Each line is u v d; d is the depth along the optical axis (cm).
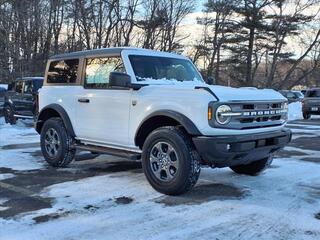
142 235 459
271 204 565
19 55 2608
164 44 3534
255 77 5022
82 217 513
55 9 2966
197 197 593
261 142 608
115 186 648
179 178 579
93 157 886
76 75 761
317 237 455
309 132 1483
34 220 502
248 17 4572
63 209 541
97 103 702
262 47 4741
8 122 1642
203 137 566
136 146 655
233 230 473
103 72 712
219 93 578
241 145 574
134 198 587
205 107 565
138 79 673
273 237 455
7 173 739
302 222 499
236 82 4947
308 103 2264
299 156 940
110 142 691
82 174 730
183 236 456
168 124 628
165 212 530
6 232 467
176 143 579
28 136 1238
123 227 481
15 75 2527
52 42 3042
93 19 3117
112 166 798
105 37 3172
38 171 754
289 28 4275
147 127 637
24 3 2666
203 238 451
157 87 629
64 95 770
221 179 703
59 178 702
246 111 593
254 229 477
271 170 778
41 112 814
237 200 581
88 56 743
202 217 513
